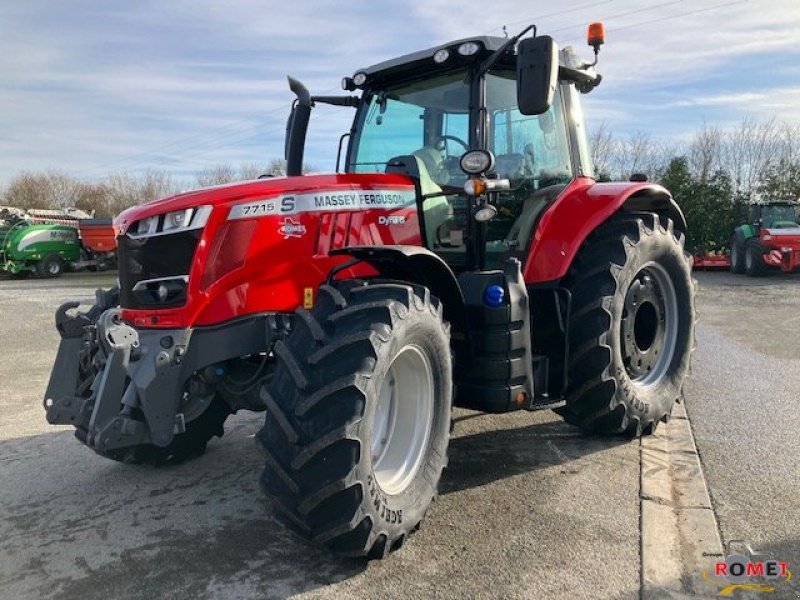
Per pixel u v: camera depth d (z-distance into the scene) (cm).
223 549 288
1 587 262
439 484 347
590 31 429
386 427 294
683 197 2053
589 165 457
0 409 532
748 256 1594
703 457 380
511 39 339
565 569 263
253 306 315
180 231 308
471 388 341
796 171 2464
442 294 319
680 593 246
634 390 402
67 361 350
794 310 996
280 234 319
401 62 387
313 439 248
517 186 397
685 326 449
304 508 249
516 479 353
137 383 297
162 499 343
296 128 421
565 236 382
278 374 265
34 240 2133
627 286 391
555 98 427
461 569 265
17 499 347
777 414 460
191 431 383
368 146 418
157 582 262
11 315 1156
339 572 265
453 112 381
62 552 288
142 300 316
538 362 373
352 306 270
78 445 433
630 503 321
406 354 286
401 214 359
